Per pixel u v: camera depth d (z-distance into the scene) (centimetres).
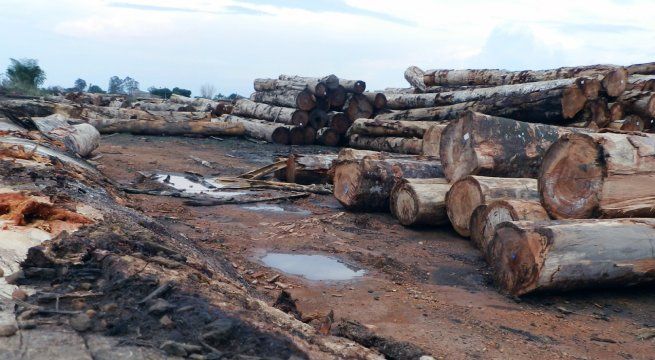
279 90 2442
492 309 618
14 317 350
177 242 655
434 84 2077
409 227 985
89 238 476
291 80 2423
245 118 2519
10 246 454
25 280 409
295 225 956
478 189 859
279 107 2330
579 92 1296
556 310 624
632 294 682
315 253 810
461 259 810
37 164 826
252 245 835
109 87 6400
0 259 431
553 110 1329
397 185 1011
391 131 1680
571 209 747
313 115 2152
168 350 329
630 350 525
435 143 1297
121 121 2169
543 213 771
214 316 368
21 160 834
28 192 602
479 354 495
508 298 658
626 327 584
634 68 1552
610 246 637
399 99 1978
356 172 1056
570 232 631
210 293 410
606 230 649
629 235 650
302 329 401
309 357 346
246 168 1598
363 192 1053
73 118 2150
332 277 711
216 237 855
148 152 1770
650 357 512
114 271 420
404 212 985
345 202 1080
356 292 657
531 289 634
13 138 1066
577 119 1338
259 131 2225
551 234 621
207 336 343
